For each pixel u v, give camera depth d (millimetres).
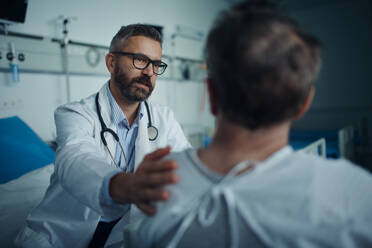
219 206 370
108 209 649
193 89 3607
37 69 1982
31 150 1617
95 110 1131
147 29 1124
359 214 319
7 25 1824
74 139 878
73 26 2258
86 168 690
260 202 342
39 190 1348
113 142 1094
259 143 375
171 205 389
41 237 1009
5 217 1128
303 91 345
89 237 1018
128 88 1109
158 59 1139
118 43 1117
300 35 341
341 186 334
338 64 3994
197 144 3131
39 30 2021
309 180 334
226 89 356
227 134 384
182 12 3393
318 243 320
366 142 3018
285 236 329
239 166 366
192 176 392
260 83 330
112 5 2580
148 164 438
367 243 317
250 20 343
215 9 3982
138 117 1193
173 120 1372
